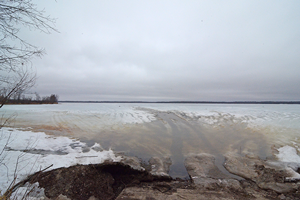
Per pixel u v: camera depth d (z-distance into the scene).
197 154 7.38
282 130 11.52
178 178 5.39
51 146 7.70
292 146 8.34
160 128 12.41
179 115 18.22
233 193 4.41
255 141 9.27
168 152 7.62
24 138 8.14
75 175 4.48
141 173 5.37
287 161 6.54
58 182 4.18
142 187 4.73
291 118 16.22
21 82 3.03
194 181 5.08
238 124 13.73
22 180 4.16
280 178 5.17
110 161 6.17
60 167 5.16
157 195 4.23
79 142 8.71
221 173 5.66
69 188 4.05
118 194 4.43
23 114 17.75
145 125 13.39
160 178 5.28
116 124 13.61
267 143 8.88
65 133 10.38
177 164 6.40
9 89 3.01
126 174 5.33
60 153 6.91
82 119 15.52
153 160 6.62
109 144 8.58
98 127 12.43
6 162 4.99
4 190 3.70
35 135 9.09
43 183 4.11
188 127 12.76
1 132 8.44
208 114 18.73
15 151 5.98
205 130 11.87
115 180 5.04
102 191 4.33
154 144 8.73
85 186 4.25
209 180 5.14
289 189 4.61
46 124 12.69
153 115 18.28
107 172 5.19
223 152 7.66
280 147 8.21
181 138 9.88
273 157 7.01
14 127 10.96
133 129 12.02
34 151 6.77
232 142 9.15
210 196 4.21
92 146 8.14
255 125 13.25
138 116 17.62
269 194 4.41
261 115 18.11
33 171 4.66
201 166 6.15
